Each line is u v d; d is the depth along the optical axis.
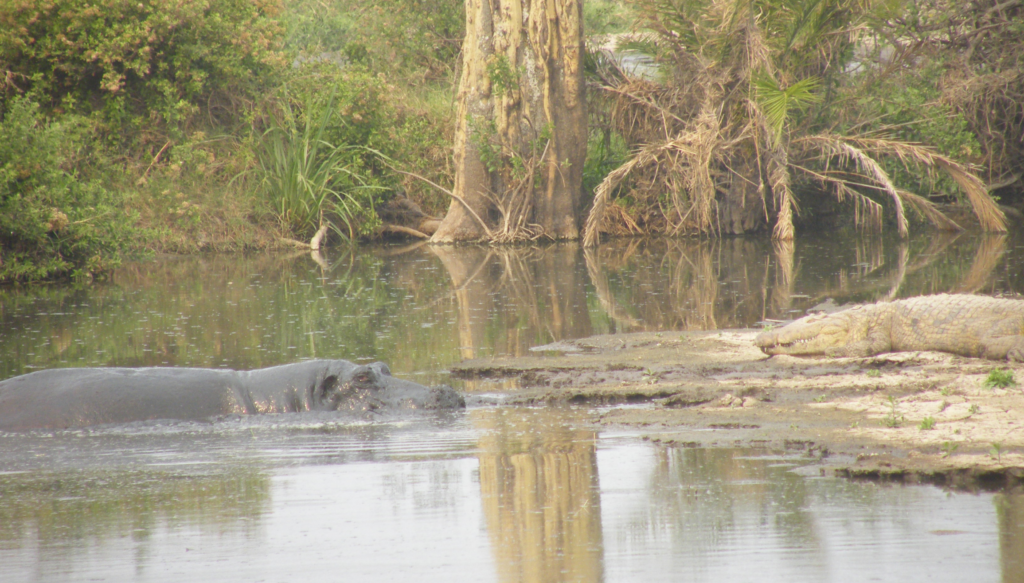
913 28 46.16
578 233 46.38
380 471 9.94
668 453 10.26
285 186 44.41
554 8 43.75
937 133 43.75
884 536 7.51
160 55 42.62
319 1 66.94
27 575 7.21
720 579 6.79
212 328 21.02
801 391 13.02
